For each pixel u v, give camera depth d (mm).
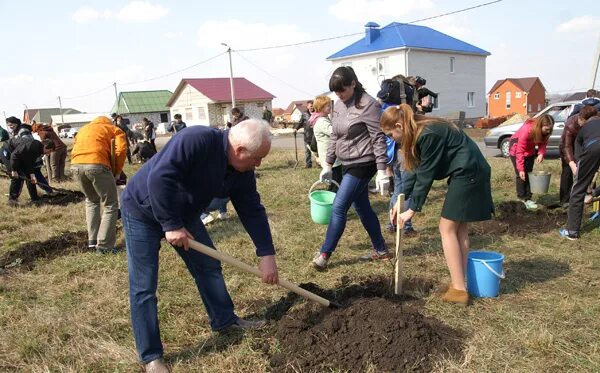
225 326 3520
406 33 35719
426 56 35375
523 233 5656
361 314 3393
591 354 3047
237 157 2818
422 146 3623
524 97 51875
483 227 6023
